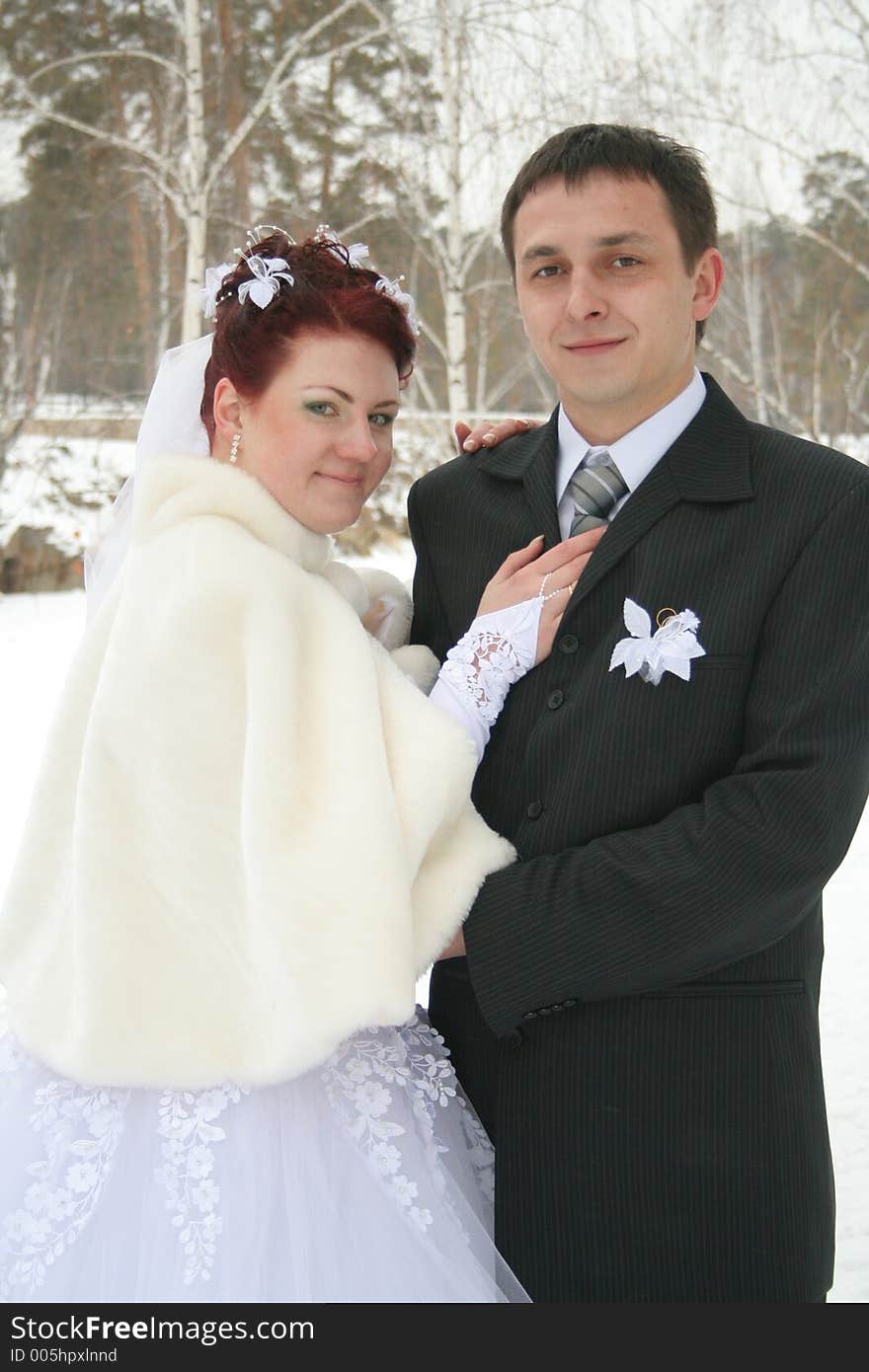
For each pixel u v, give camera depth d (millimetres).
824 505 1526
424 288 10422
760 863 1446
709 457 1623
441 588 1824
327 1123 1496
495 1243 1605
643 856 1476
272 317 1553
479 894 1530
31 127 9461
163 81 9133
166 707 1462
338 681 1494
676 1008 1556
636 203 1549
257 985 1442
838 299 10039
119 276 10320
